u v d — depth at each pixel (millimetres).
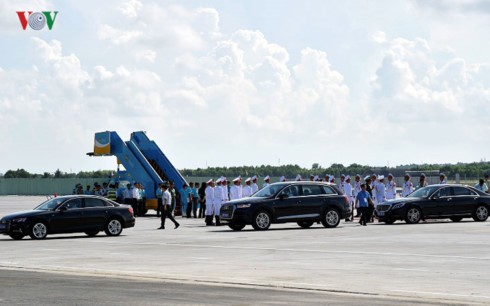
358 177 42688
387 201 37812
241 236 30250
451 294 14578
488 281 16484
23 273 18219
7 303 13172
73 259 21641
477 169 92938
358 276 17391
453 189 38062
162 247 25500
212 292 14734
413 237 28734
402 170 72000
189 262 20578
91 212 30984
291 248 24562
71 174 122438
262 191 34750
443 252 22906
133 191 48531
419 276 17328
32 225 29875
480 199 38312
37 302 13297
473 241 26766
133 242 27844
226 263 20266
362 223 37312
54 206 30641
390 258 21266
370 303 13406
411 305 13180
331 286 15703
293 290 15133
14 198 98125
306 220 34344
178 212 49594
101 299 13695
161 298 13852
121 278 17125
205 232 33125
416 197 37938
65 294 14359
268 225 33812
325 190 34875
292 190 34344
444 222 38469
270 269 18844
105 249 24922
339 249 24062
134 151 50594
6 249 25203
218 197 38750
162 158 50594
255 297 14062
